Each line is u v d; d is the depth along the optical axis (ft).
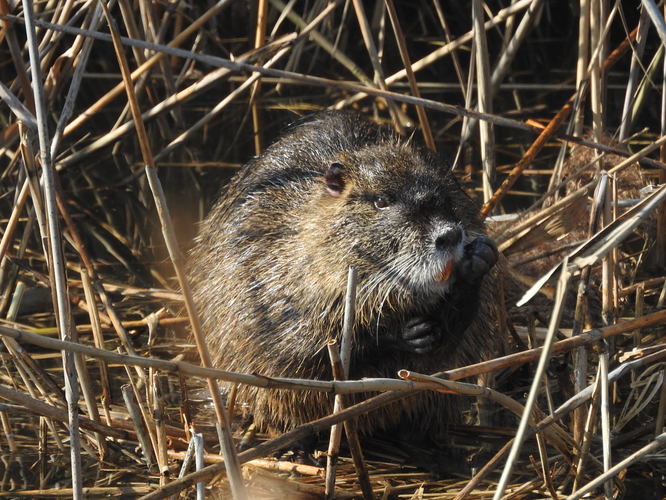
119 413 28.81
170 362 19.70
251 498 24.56
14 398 23.58
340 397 23.15
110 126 50.24
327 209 27.55
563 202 33.47
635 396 28.96
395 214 26.30
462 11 55.88
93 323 29.07
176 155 48.08
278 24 42.16
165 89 51.13
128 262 39.27
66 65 35.17
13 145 46.73
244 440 28.32
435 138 47.47
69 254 39.81
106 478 25.73
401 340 26.68
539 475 24.58
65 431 27.94
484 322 28.89
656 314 23.75
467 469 26.40
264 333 27.89
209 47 53.57
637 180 38.34
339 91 52.49
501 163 45.11
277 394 27.78
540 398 29.66
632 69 36.42
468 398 30.50
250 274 28.60
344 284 26.61
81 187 45.68
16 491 25.08
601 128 36.27
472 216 29.76
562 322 33.50
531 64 55.16
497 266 30.19
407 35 57.52
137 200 44.52
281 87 53.36
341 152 29.14
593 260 19.39
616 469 21.84
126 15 26.76
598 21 35.60
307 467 25.38
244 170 32.45
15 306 33.86
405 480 25.73
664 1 35.55
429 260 25.58
